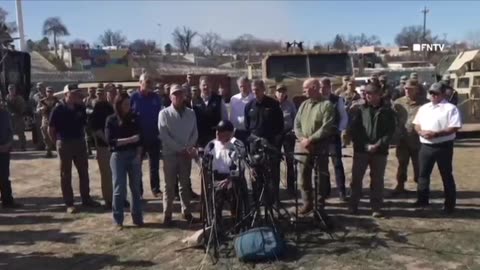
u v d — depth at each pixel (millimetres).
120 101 6953
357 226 6957
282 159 6953
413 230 6777
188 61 76625
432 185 9312
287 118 8812
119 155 7078
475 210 7680
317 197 7016
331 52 15141
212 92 8180
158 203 8461
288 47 15781
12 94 15289
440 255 5914
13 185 10406
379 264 5684
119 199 7148
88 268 5879
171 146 7102
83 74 42750
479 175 10062
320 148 7180
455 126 7367
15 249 6543
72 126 8086
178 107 7086
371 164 7375
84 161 8297
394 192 8688
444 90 7484
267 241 5836
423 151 7672
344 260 5797
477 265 5625
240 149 6531
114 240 6723
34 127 15711
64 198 8188
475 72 15688
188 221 7359
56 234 7074
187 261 5938
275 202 6527
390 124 7273
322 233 6668
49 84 31797
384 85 9133
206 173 6328
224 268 5688
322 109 7121
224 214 7355
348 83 11359
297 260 5820
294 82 14211
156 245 6496
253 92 7715
